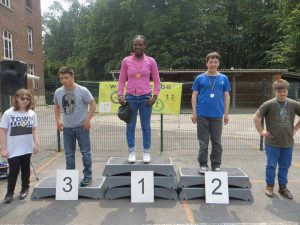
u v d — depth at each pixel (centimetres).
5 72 665
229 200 517
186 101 1354
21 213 470
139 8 3156
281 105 514
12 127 501
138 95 530
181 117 1712
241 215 463
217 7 3847
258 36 3653
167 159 570
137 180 512
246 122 1482
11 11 2289
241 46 3725
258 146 970
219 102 534
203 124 538
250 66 3709
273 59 3070
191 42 3203
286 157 529
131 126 545
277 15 3231
